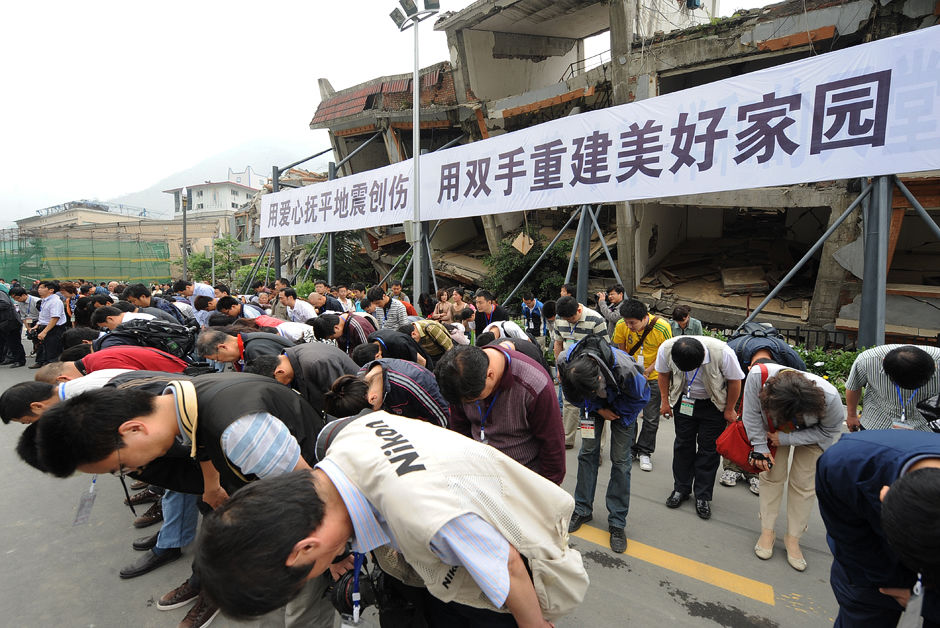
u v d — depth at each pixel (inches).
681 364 109.4
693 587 97.6
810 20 283.9
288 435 63.6
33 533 120.0
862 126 171.9
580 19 455.2
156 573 103.9
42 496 140.3
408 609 56.4
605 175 240.5
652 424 153.0
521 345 99.1
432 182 330.6
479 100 448.1
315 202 452.1
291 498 36.2
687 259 448.5
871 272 180.9
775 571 102.1
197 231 1470.2
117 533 120.0
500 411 82.0
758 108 193.8
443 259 570.6
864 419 108.8
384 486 40.6
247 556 32.3
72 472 55.0
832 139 178.1
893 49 164.9
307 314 236.1
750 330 124.9
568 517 47.7
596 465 116.4
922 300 301.1
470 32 453.7
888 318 311.4
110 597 96.1
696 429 125.0
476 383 70.4
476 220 636.7
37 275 985.5
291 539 34.2
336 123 553.9
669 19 450.3
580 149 249.4
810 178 183.2
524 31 477.4
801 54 380.2
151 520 123.9
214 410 61.7
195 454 67.1
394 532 40.4
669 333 148.4
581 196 250.5
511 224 507.8
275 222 509.4
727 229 489.1
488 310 227.6
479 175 299.4
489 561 39.1
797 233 448.8
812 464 99.3
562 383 98.3
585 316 160.4
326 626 74.1
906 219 373.4
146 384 74.0
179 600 93.0
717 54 316.2
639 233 403.5
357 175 402.3
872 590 53.6
